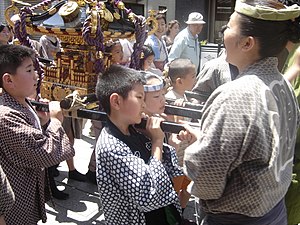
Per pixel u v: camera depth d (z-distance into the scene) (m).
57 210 2.48
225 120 1.01
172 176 1.53
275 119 1.03
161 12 4.74
